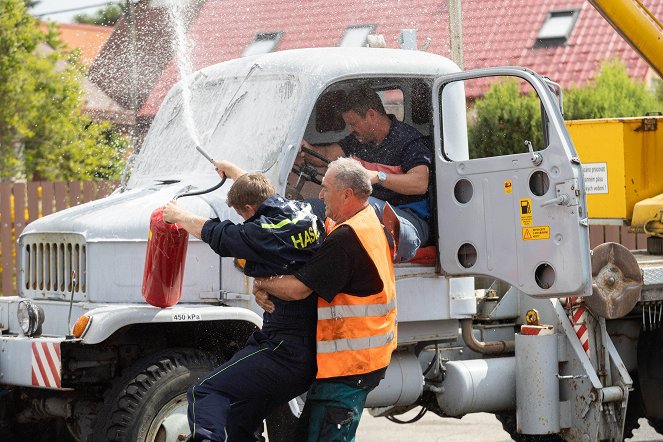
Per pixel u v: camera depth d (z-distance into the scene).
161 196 11.71
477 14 37.16
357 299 9.78
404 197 12.20
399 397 12.31
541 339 12.76
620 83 29.09
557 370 12.88
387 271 9.95
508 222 11.48
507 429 14.29
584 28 36.94
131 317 10.41
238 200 9.87
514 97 27.45
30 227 12.11
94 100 23.09
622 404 12.98
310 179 11.72
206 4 27.86
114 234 11.26
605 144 15.84
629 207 15.70
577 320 12.96
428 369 12.97
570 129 16.23
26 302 11.16
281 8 29.89
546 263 11.18
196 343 11.46
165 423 10.59
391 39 27.70
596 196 15.98
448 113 12.22
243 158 11.81
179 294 10.77
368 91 12.12
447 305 12.26
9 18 29.28
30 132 28.86
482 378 12.79
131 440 10.40
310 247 9.84
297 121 11.55
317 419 9.83
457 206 11.89
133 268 11.28
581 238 10.98
